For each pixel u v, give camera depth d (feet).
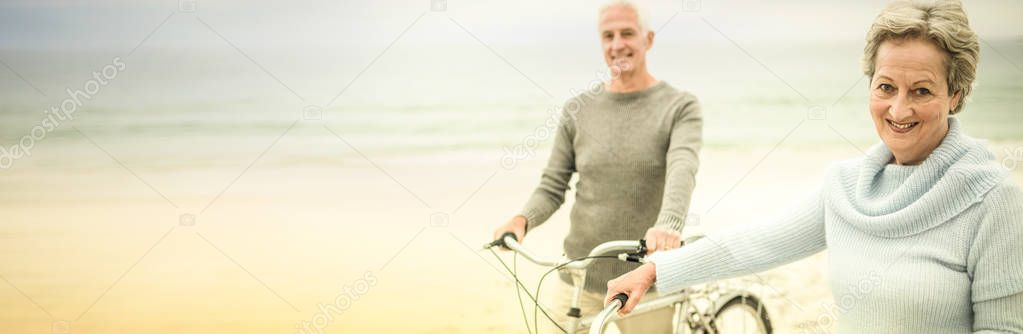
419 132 14.52
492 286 12.69
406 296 12.71
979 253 4.15
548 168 9.61
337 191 14.39
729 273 5.50
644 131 9.04
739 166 14.56
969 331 4.32
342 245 13.65
